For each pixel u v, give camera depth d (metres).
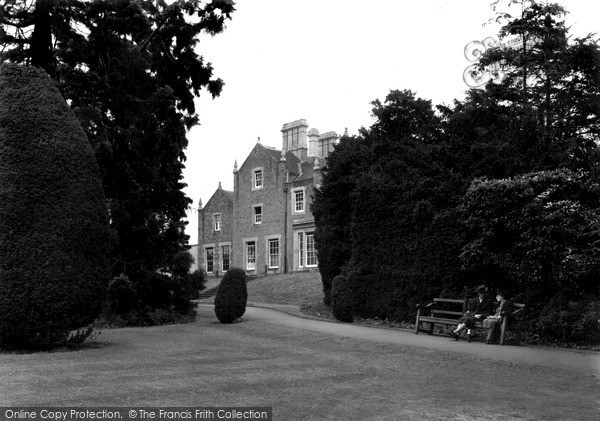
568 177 12.66
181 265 17.77
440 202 15.05
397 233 15.73
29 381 7.32
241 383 7.47
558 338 11.97
